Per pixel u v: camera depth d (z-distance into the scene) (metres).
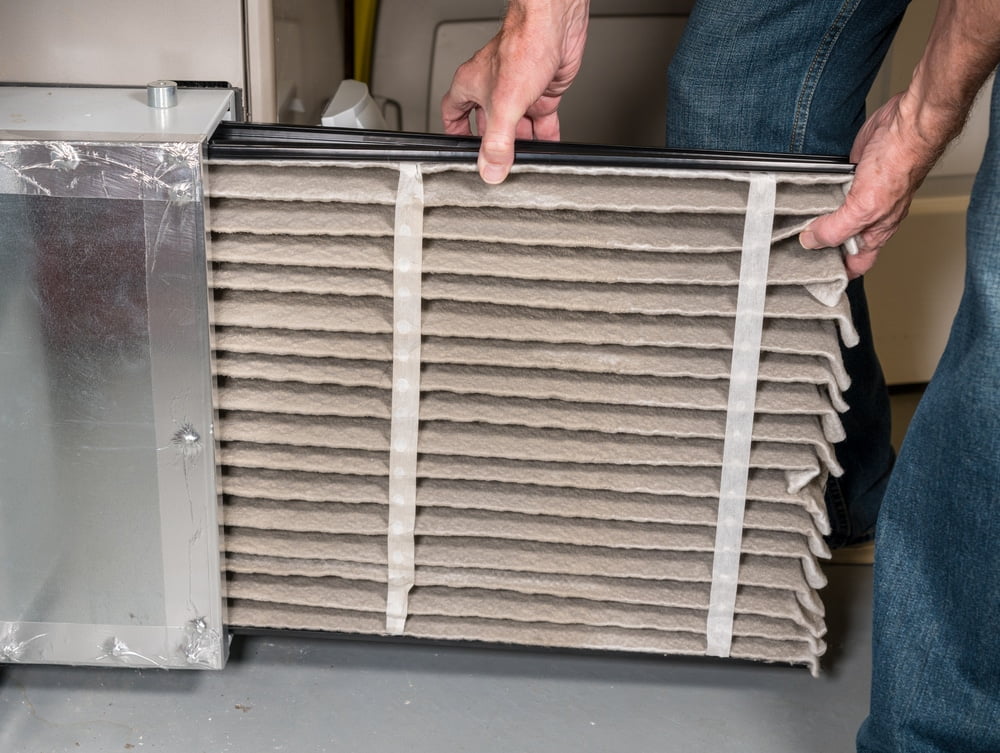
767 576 0.91
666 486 0.88
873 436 1.16
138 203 0.78
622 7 1.49
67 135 0.77
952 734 0.77
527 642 0.93
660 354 0.85
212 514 0.86
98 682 0.95
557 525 0.91
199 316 0.80
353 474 0.91
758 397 0.86
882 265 1.42
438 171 0.80
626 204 0.79
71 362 0.81
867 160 0.80
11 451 0.84
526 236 0.81
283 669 0.97
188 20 0.98
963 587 0.75
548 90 1.01
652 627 0.93
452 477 0.88
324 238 0.83
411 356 0.84
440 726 0.91
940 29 0.76
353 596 0.93
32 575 0.88
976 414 0.71
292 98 1.16
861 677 0.99
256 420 0.88
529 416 0.87
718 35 1.02
